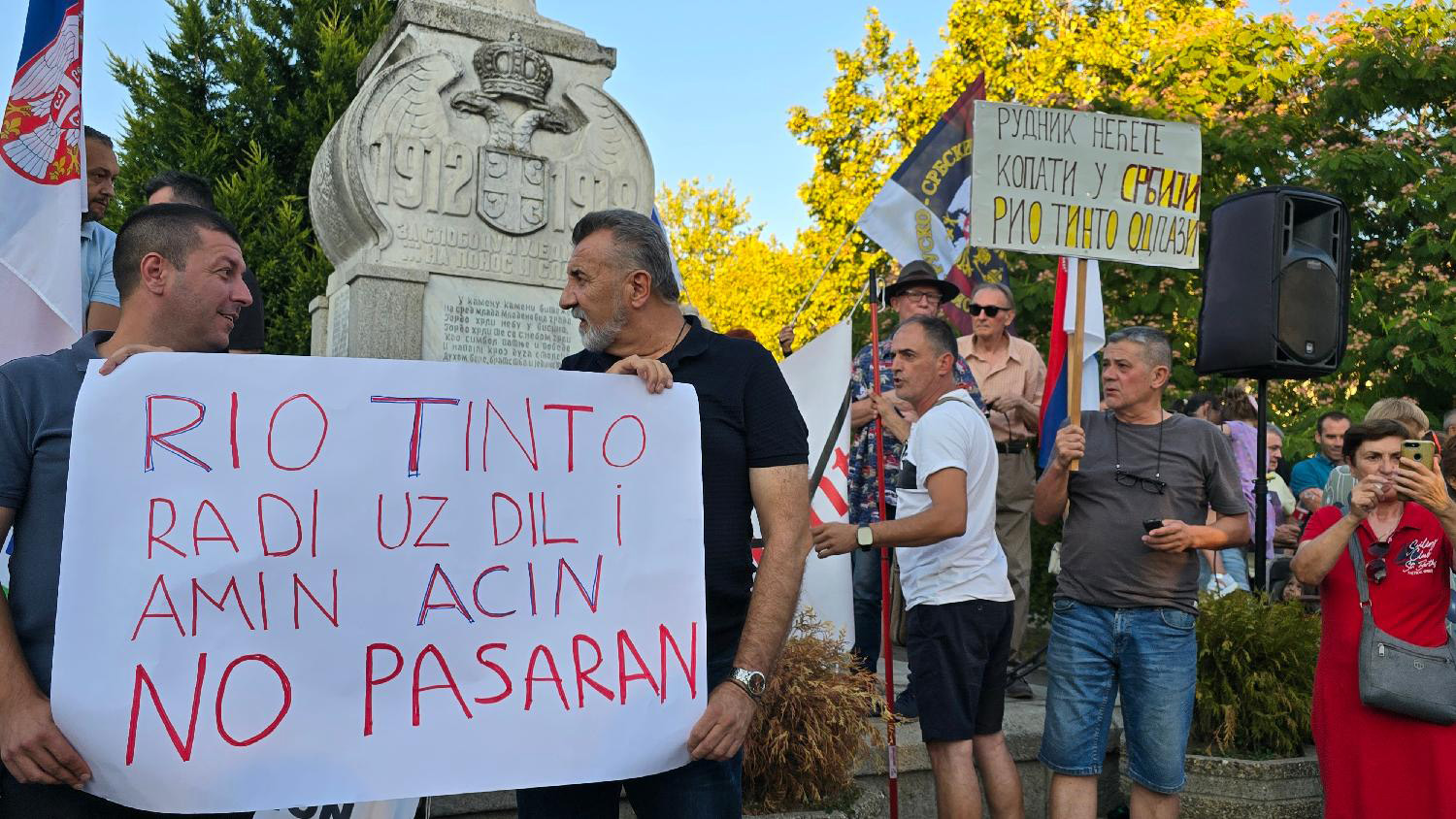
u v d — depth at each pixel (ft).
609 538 8.07
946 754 13.38
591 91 21.18
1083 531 14.17
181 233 7.97
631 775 7.83
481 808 13.42
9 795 7.49
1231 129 40.34
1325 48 42.78
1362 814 13.78
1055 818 13.99
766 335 103.96
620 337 8.89
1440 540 13.74
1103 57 64.54
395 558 7.64
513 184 20.27
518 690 7.74
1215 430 14.32
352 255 20.47
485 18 20.35
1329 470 26.05
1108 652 13.93
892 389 19.27
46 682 7.25
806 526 8.50
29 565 7.35
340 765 7.36
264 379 7.55
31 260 12.42
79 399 7.18
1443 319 35.58
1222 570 23.16
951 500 13.10
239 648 7.28
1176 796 13.92
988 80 67.56
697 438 8.32
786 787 14.05
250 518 7.41
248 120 52.37
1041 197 14.90
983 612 13.48
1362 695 13.65
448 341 19.60
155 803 7.04
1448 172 38.19
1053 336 18.56
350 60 51.96
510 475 7.94
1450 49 39.24
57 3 12.78
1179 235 15.58
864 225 25.12
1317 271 19.60
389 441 7.74
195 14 52.39
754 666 8.01
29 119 12.56
